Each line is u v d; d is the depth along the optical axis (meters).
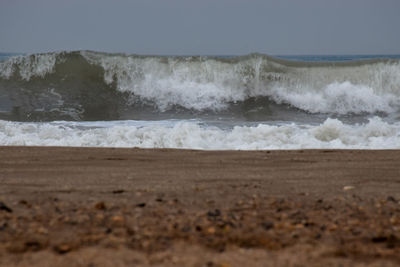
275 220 13.15
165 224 12.45
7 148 27.91
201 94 68.56
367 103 67.81
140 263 9.48
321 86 69.25
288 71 70.12
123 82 70.56
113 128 40.41
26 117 57.47
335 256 10.12
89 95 68.19
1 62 71.94
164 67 71.06
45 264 9.38
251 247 10.70
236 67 70.38
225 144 37.12
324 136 40.50
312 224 12.80
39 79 71.25
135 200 15.48
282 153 27.14
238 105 67.25
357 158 25.52
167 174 20.72
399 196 16.94
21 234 11.33
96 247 10.47
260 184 18.78
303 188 18.17
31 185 18.06
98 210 13.93
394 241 11.32
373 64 70.69
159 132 39.34
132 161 24.17
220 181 19.28
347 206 15.12
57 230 11.75
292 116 62.38
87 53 73.06
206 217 13.26
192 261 9.62
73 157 25.19
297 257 9.99
